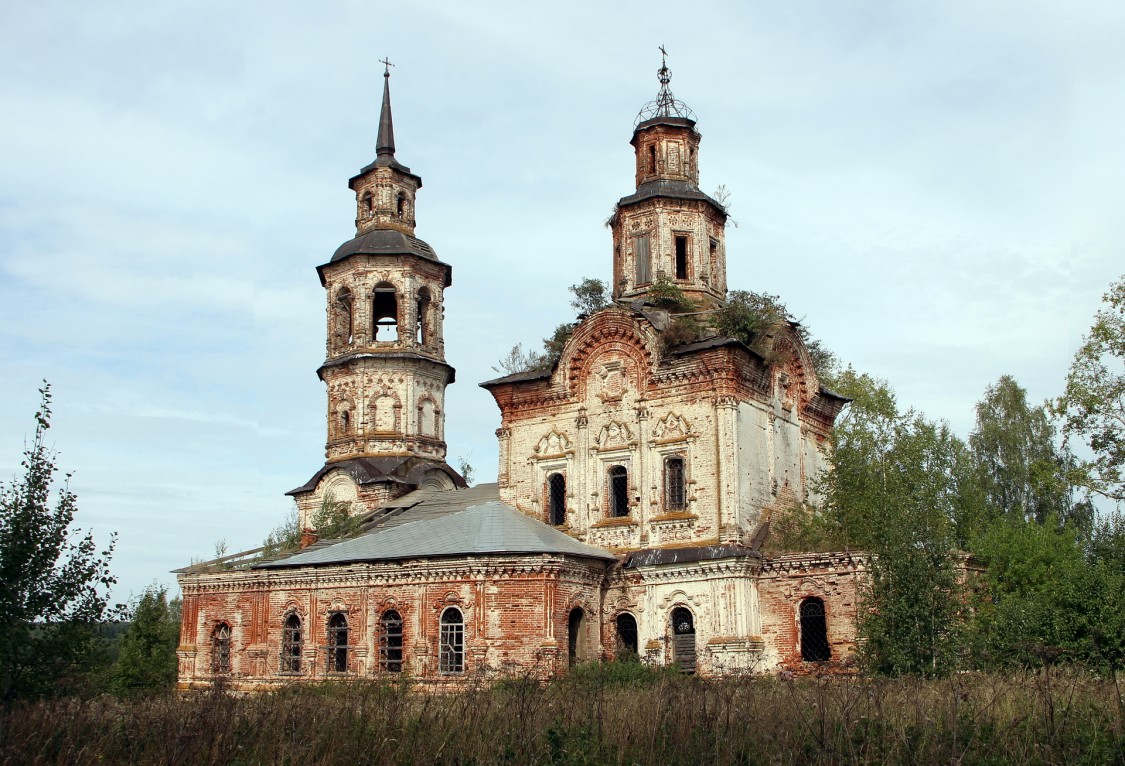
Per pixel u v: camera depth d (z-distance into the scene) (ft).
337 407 184.96
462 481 185.68
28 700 66.74
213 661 149.07
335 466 179.11
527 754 57.36
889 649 101.71
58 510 68.03
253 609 145.18
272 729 64.03
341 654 135.64
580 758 56.65
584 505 142.41
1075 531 149.69
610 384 143.84
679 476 136.98
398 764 57.41
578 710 68.90
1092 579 102.53
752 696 71.87
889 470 138.21
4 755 57.06
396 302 186.60
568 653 127.24
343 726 64.23
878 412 147.13
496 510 140.56
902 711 63.16
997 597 134.31
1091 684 71.97
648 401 139.85
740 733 60.03
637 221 159.12
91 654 70.44
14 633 63.87
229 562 166.40
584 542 141.08
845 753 55.93
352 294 186.29
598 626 133.90
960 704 65.98
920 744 54.39
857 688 75.56
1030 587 134.82
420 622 128.77
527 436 149.79
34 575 65.92
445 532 136.67
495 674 117.60
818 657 123.85
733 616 125.29
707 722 61.57
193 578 153.48
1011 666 96.58
